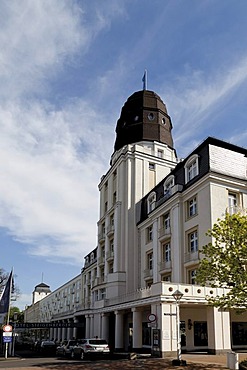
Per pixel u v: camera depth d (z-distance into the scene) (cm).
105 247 4131
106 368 1734
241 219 1731
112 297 3544
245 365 1608
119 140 4469
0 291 5366
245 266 1681
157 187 3566
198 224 2723
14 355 3525
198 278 1761
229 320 2312
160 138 4350
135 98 4591
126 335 3189
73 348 2881
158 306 2294
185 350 2425
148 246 3578
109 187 4350
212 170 2659
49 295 9469
